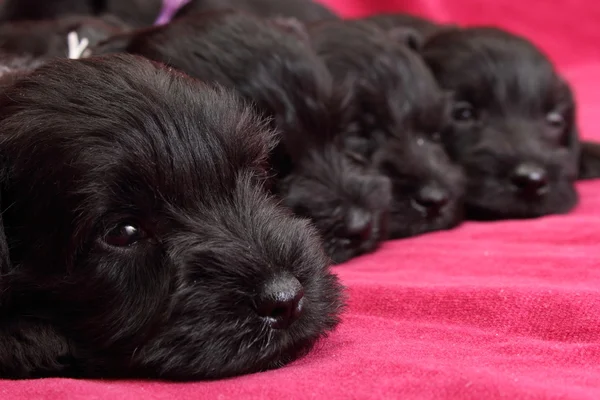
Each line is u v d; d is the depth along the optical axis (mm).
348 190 483
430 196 526
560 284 414
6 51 538
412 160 543
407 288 406
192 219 365
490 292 394
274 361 352
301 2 867
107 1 782
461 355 354
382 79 557
